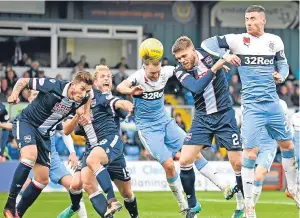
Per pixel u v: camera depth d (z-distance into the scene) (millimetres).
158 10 53656
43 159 21422
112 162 20844
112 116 20719
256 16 21141
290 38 55469
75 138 41094
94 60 53156
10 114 44125
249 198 21453
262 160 23422
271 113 21391
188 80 20422
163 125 23406
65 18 52250
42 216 26734
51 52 51562
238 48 21281
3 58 51031
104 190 19484
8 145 41594
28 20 50906
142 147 42844
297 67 55438
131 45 53375
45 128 21016
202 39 54062
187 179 21875
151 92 22922
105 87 21578
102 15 52844
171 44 53969
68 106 20484
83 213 22250
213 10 54156
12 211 20750
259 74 21250
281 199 35125
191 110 44875
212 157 42781
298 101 49562
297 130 26875
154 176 40656
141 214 27594
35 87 20312
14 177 20609
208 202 32969
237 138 21969
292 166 23219
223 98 21859
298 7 55281
